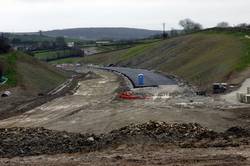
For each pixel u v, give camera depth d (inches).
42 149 1150.3
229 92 2775.6
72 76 5049.2
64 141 1208.8
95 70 5880.9
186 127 1342.3
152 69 5310.0
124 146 1155.3
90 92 3275.1
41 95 3208.7
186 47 5221.5
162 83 3663.9
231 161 950.4
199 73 3678.6
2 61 3914.9
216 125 1803.6
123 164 949.2
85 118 2108.8
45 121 2135.8
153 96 2842.0
